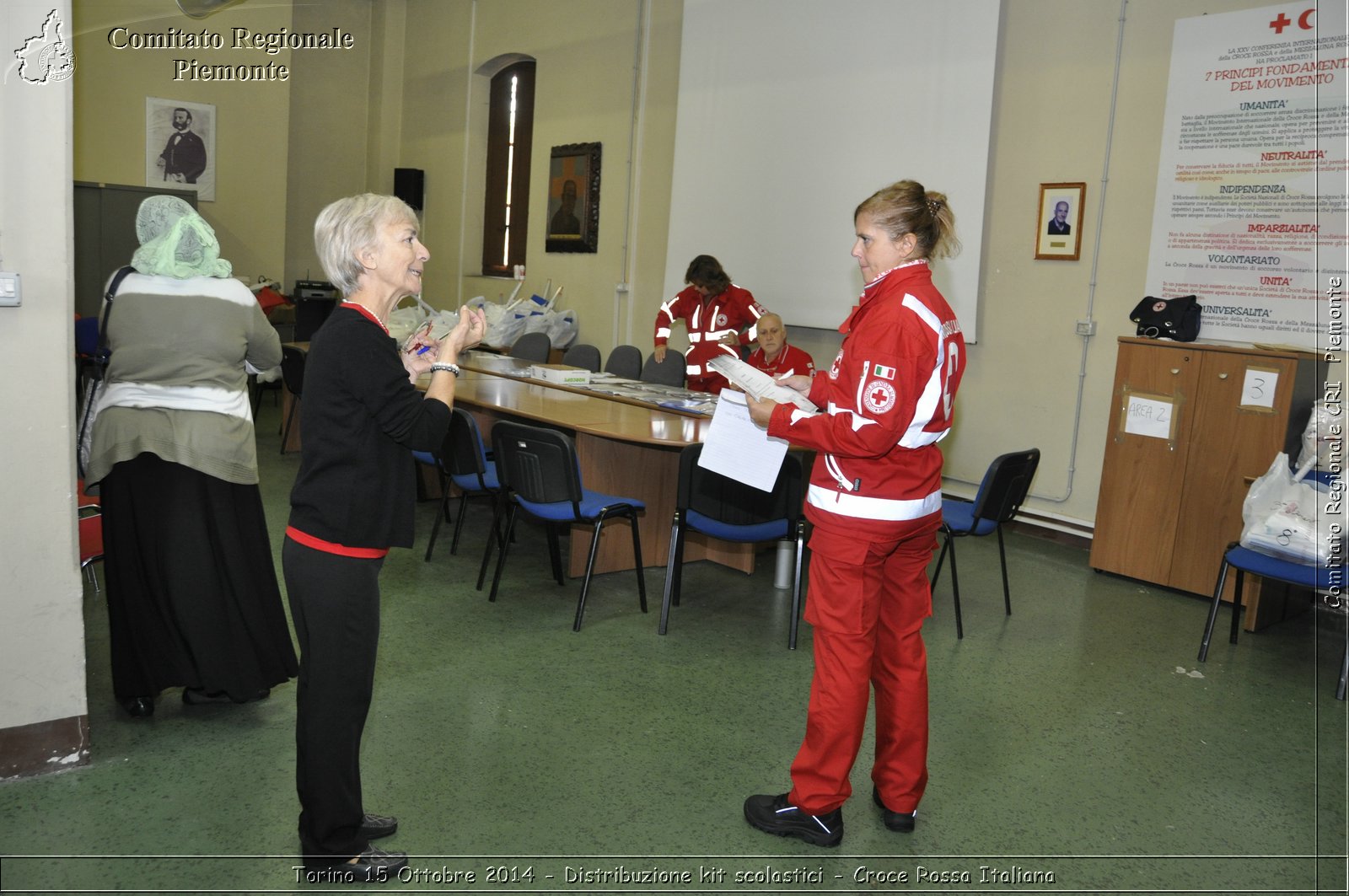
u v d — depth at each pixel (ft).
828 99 20.03
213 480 8.68
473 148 30.94
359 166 34.76
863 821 7.93
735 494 11.75
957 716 10.06
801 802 7.53
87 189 24.59
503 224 30.91
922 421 6.86
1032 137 17.30
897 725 7.64
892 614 7.54
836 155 19.95
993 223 17.97
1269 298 14.57
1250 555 11.94
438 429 6.16
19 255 7.34
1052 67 16.93
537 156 28.43
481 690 10.02
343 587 6.11
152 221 8.48
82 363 12.26
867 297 7.07
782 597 13.62
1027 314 17.61
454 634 11.56
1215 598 12.10
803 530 11.62
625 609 12.76
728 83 22.13
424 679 10.21
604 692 10.14
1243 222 14.78
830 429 6.82
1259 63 14.46
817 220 20.42
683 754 8.87
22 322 7.41
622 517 12.38
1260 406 13.60
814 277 20.56
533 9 28.14
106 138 28.66
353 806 6.60
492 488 13.38
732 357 8.04
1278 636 13.12
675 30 23.80
